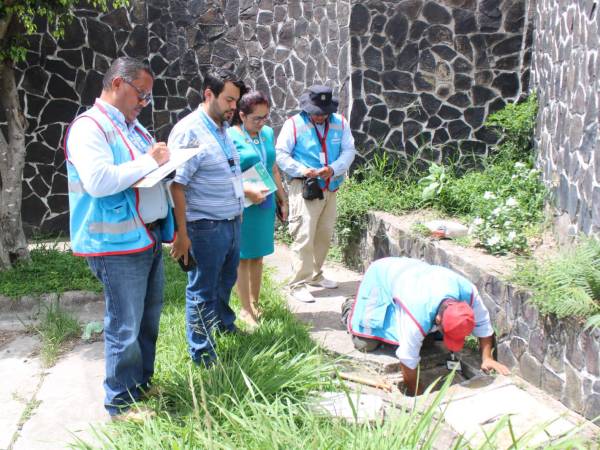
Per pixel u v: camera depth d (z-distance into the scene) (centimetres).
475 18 713
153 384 376
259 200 465
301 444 285
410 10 708
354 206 691
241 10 865
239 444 294
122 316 336
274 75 860
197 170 394
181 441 306
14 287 575
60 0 586
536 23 692
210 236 397
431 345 467
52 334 497
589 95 466
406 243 595
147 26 836
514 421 362
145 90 332
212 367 387
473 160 735
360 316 450
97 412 387
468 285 412
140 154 338
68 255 667
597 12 456
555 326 389
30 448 348
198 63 868
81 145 312
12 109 610
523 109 689
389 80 718
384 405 363
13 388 424
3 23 575
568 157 518
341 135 583
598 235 429
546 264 450
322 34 778
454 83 724
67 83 803
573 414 371
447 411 377
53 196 817
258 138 492
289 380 359
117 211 322
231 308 492
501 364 432
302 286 582
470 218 614
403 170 734
